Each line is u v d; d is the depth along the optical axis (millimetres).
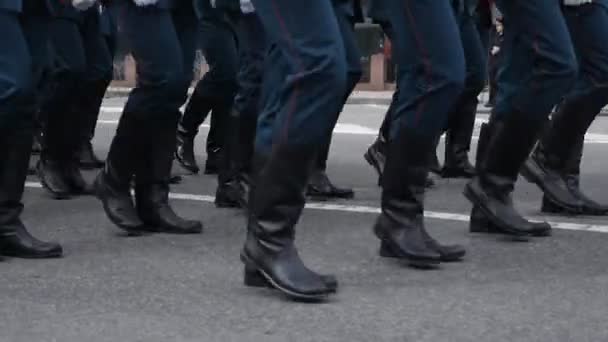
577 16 10203
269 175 7359
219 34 13070
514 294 7555
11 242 8766
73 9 11859
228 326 6750
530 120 9281
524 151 9461
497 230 9766
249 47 10477
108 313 7051
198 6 11344
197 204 11766
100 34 13406
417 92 8180
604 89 10438
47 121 12078
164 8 9398
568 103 10633
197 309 7148
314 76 6965
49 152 12203
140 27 9414
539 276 8117
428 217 10828
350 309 7148
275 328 6703
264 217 7457
